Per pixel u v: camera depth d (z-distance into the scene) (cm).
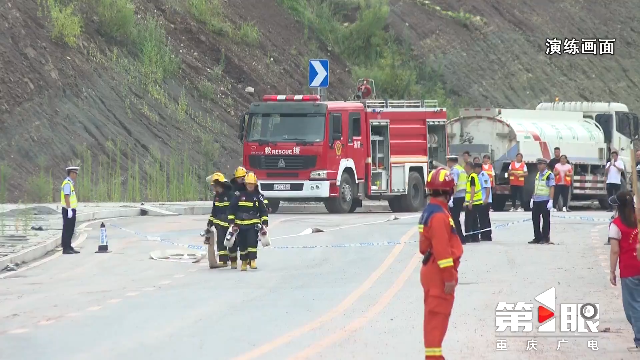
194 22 15575
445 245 3250
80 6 13812
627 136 14875
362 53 19038
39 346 4094
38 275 6588
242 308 5069
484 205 8525
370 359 3759
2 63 11794
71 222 7712
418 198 12975
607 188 12962
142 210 11000
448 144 13500
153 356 3844
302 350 3941
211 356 3831
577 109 15038
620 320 4691
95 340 4212
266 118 11881
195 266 7019
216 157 13150
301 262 7131
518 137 13338
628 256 4006
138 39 14188
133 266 7012
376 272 6494
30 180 10881
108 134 12350
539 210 8256
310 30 18162
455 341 4166
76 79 12612
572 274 6334
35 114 11769
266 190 11781
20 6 12712
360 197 12275
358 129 12238
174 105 13712
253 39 16162
